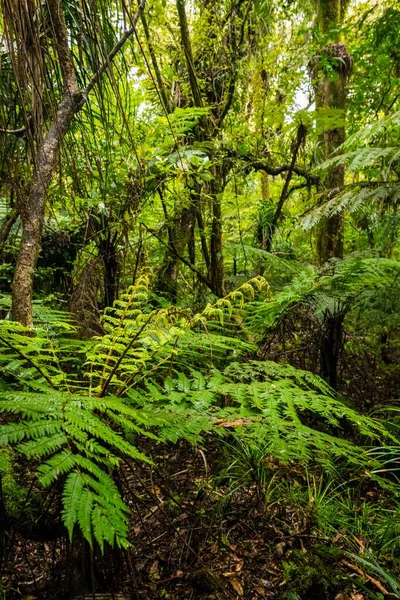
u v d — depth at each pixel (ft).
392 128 10.20
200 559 4.93
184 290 10.50
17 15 3.57
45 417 2.81
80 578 4.06
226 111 11.21
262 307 7.87
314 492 6.40
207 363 6.22
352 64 13.43
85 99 4.61
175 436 3.56
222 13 11.08
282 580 4.90
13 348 3.64
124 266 8.69
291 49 12.36
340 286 7.72
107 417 3.91
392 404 9.22
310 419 7.94
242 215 13.07
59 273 9.35
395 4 12.32
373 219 11.81
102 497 2.34
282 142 13.00
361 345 10.96
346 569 5.06
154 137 8.67
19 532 4.49
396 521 5.68
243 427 4.02
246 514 6.01
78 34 4.78
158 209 9.88
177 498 6.15
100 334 6.30
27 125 3.82
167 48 10.59
